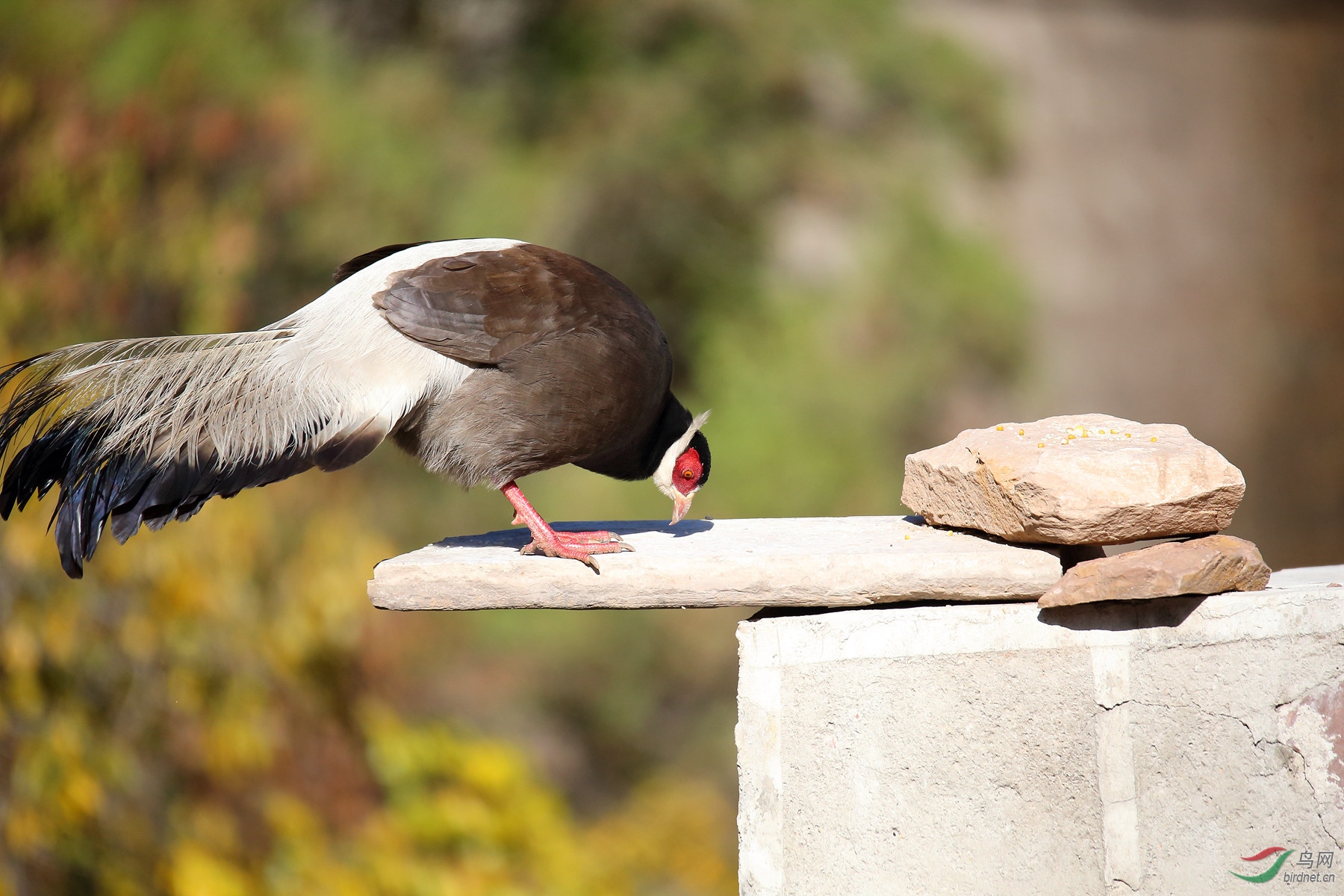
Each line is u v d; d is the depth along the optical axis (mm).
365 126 15844
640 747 15898
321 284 15461
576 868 11281
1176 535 5668
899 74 18781
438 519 15164
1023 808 5648
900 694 5613
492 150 16859
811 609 5875
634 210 17391
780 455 15820
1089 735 5645
